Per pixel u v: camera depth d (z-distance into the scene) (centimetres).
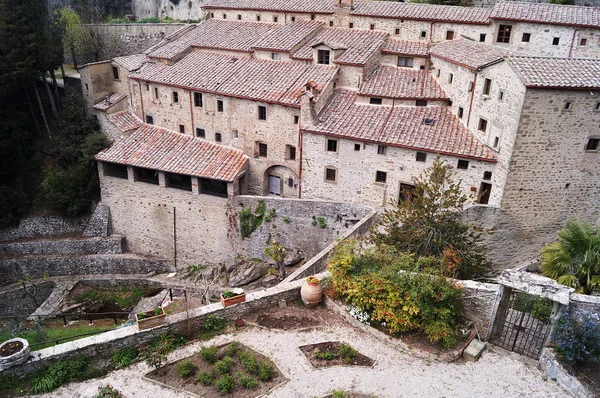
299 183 3578
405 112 3325
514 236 2897
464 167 2941
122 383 1764
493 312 1911
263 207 3447
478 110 2938
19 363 1723
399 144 3058
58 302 3625
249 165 3791
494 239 2884
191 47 4222
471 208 2786
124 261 3903
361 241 2447
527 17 3362
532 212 2836
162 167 3622
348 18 4028
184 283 3647
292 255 3434
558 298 1736
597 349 1733
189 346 1942
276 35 4003
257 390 1720
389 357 1875
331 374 1792
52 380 1736
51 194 3969
